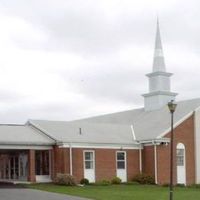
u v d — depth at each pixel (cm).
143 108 5566
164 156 4409
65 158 4081
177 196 3183
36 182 4028
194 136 4619
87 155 4228
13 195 3023
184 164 4516
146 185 4166
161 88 5266
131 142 4475
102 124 4853
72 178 3875
